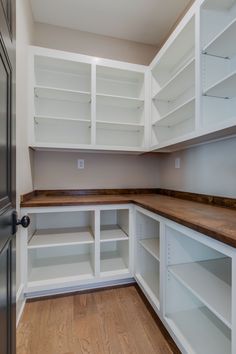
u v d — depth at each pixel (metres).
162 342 1.32
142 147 2.38
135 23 2.37
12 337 0.90
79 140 2.48
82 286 1.93
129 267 2.02
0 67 0.74
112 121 2.52
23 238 1.74
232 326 0.84
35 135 2.23
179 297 1.43
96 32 2.53
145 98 2.37
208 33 1.46
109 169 2.64
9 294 0.87
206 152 1.88
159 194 2.66
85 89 2.46
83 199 2.01
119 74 2.44
